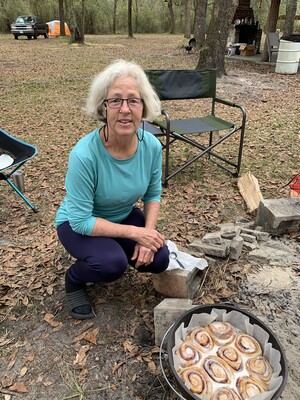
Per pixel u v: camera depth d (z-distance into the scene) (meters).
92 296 2.09
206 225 2.77
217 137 4.71
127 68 1.55
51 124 5.52
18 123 5.59
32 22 22.75
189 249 2.29
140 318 1.94
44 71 10.09
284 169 3.78
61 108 6.37
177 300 1.79
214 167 3.86
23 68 10.62
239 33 13.68
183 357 1.49
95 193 1.71
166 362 1.69
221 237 2.38
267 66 10.78
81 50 15.70
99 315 1.96
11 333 1.88
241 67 10.55
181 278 1.89
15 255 2.49
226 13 8.25
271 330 1.66
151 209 1.95
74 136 4.99
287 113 5.92
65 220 1.85
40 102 6.79
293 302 1.98
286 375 1.36
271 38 11.20
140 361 1.71
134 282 2.18
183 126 3.43
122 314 1.97
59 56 13.45
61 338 1.84
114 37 26.42
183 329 1.58
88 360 1.72
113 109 1.53
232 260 2.30
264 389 1.40
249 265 2.26
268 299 2.01
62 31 24.91
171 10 32.59
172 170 3.80
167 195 3.27
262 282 2.12
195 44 14.93
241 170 3.77
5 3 30.20
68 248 1.83
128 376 1.64
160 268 1.86
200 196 3.25
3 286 2.20
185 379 1.40
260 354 1.54
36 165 4.02
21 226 2.86
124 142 1.62
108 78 1.53
